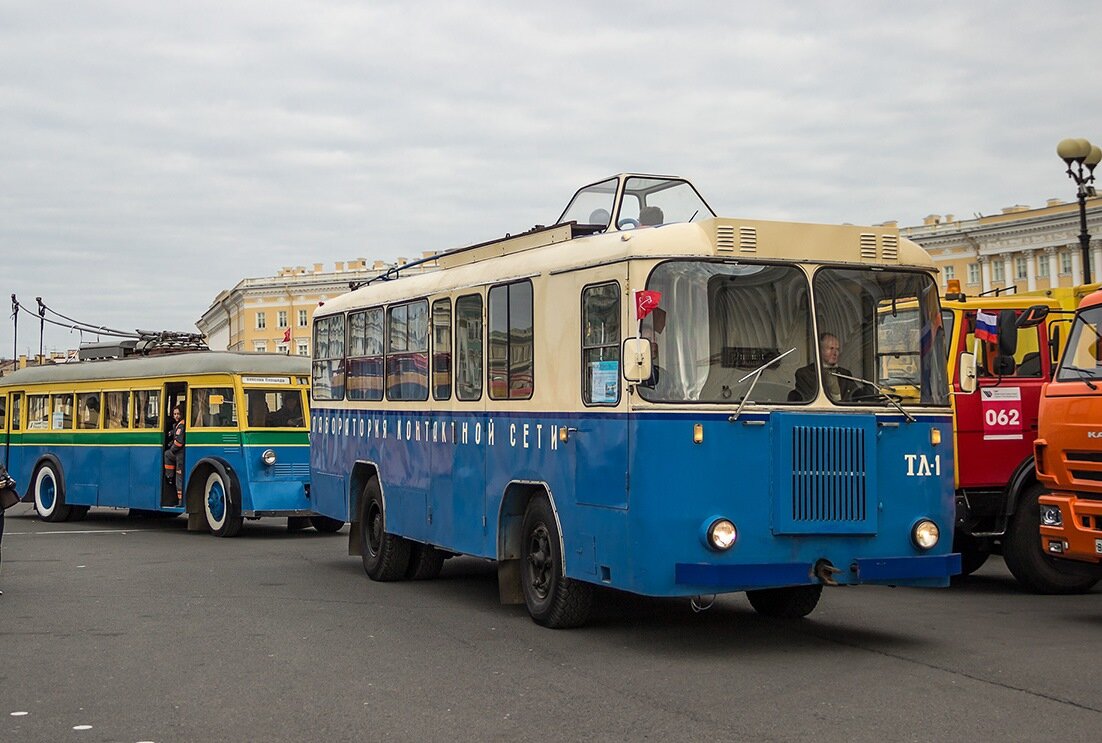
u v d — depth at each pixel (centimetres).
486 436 1145
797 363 923
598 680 841
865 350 946
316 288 8519
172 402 2150
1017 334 1328
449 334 1226
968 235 6425
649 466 891
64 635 1034
